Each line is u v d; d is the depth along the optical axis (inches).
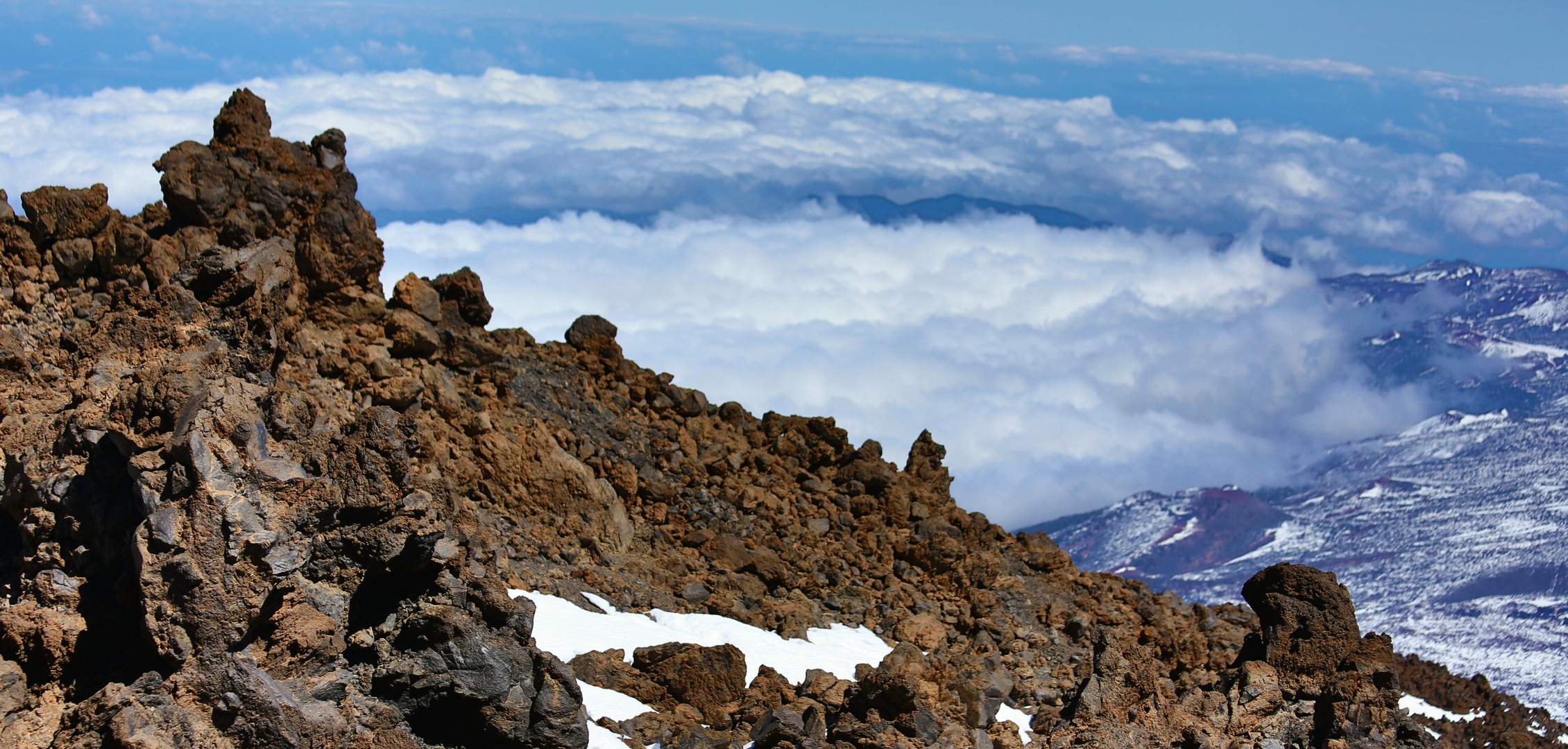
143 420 566.9
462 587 601.0
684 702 784.3
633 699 765.9
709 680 791.1
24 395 677.3
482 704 578.6
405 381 972.6
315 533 570.3
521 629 600.7
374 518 579.2
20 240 788.0
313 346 938.7
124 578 538.0
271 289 730.8
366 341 1038.4
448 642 577.6
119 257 802.8
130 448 561.0
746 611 1041.5
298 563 541.6
